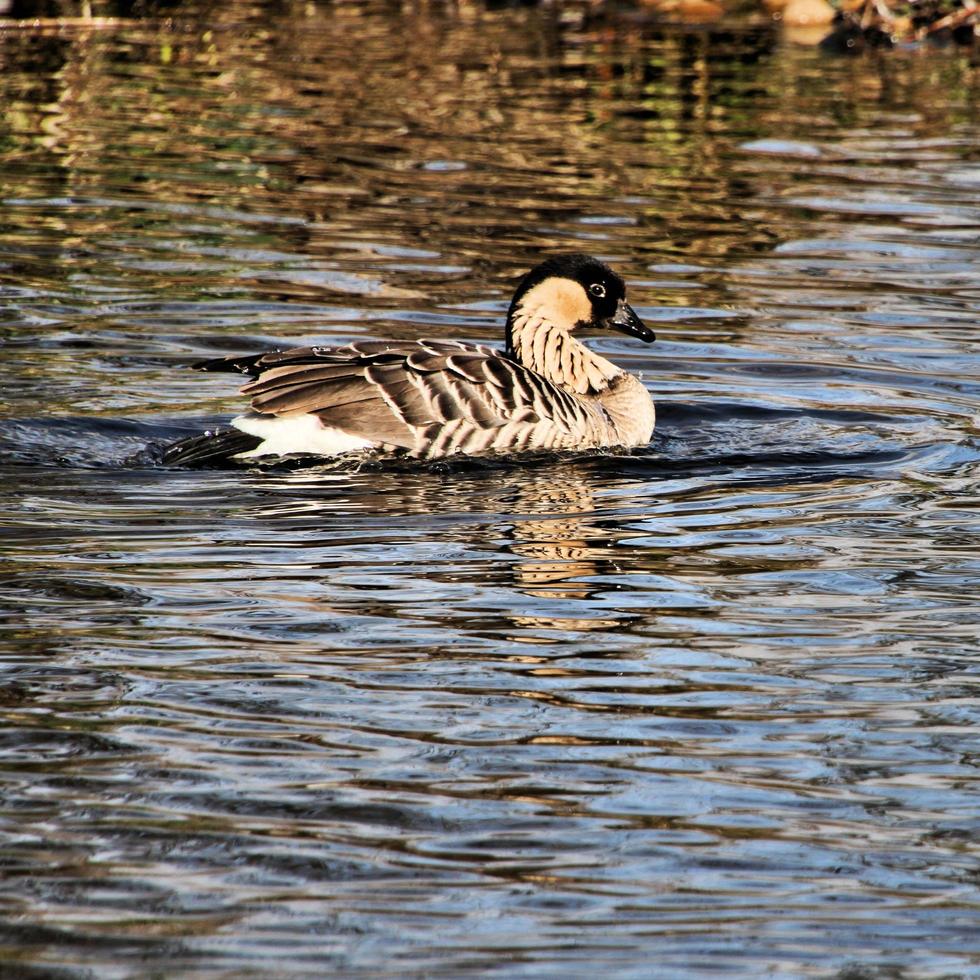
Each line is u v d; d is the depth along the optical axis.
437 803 7.89
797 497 13.22
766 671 9.58
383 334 17.41
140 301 18.19
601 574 11.23
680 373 16.83
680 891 7.18
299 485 13.22
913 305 19.02
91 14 35.38
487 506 12.84
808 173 24.97
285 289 18.86
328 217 21.95
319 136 26.34
